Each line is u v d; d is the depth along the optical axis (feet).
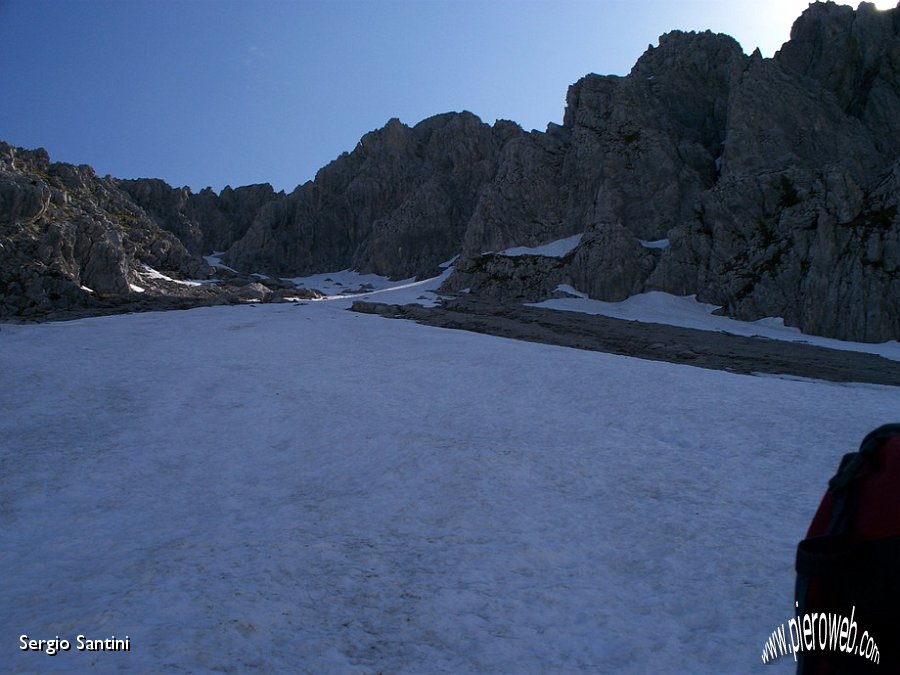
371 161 437.17
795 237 215.31
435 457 67.00
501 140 425.28
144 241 300.20
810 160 248.11
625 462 65.31
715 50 326.44
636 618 36.47
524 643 33.68
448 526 50.14
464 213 393.91
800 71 281.74
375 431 80.59
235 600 36.17
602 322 210.79
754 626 35.04
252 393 104.37
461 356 130.72
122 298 232.32
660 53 341.62
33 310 209.36
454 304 248.93
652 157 288.71
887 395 95.30
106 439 81.46
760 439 72.43
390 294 290.76
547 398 94.79
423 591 39.19
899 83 259.60
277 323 184.75
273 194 467.52
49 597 38.88
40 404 96.17
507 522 50.70
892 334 187.21
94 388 106.42
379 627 34.88
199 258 324.19
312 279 389.39
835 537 7.11
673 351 160.56
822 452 67.31
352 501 56.90
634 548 46.11
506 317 225.56
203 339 156.25
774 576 40.75
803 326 198.59
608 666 31.68
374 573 41.63
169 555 44.21
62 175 305.32
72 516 57.82
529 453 67.41
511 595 38.93
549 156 318.45
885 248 194.90
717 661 31.86
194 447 79.15
